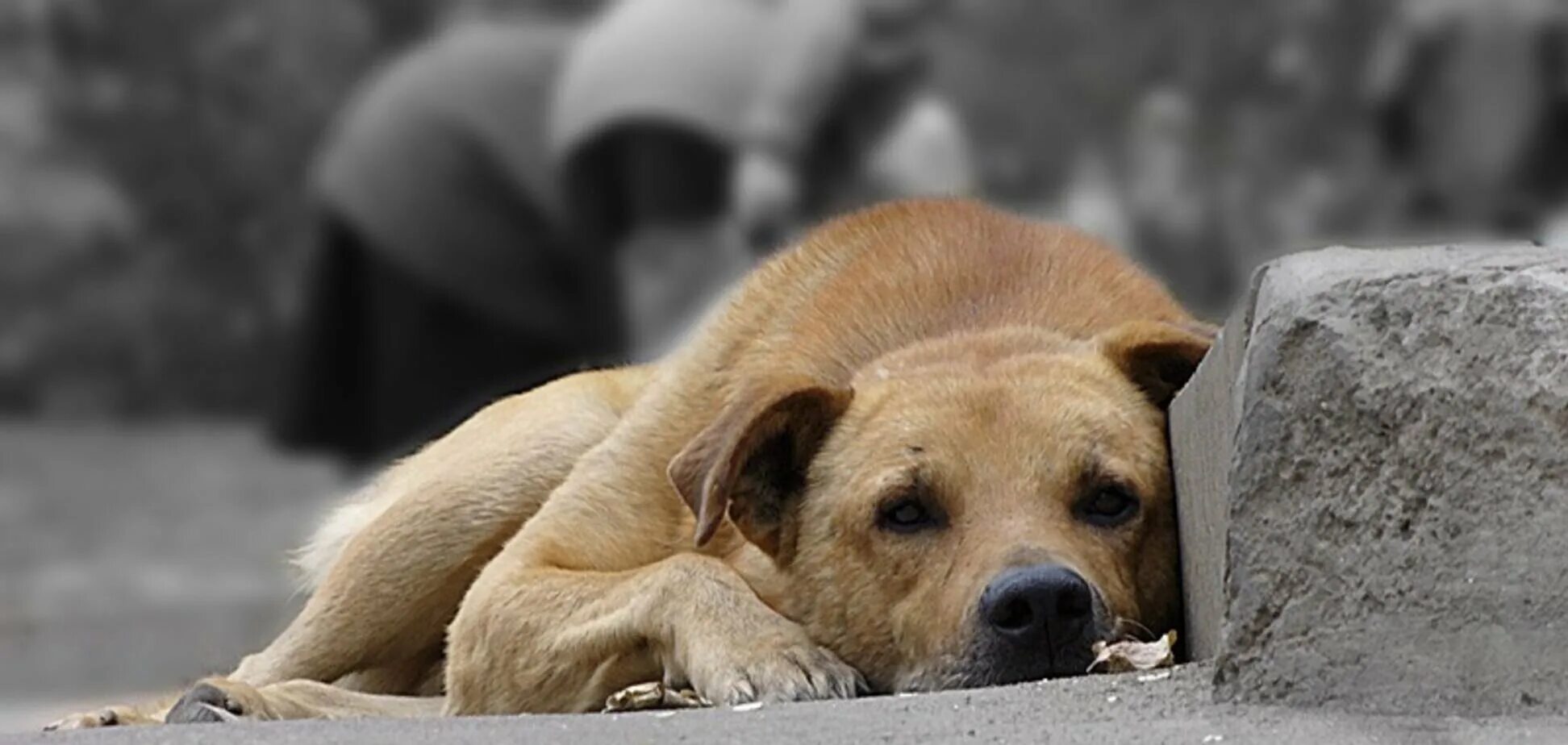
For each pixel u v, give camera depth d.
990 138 27.23
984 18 27.31
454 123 20.45
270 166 45.56
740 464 8.52
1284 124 27.28
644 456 9.52
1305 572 6.57
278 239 45.59
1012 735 6.32
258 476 38.44
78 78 45.12
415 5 44.28
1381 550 6.51
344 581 10.52
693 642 8.44
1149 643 8.09
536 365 20.64
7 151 44.62
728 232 17.89
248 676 10.62
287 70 45.44
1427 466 6.49
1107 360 8.89
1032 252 9.68
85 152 45.28
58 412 44.66
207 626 24.23
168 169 45.34
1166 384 8.92
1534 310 6.48
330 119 45.47
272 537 32.31
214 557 30.84
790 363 9.34
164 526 33.44
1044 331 9.20
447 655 9.65
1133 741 6.15
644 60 18.19
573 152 18.77
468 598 9.45
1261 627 6.61
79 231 44.66
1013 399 8.63
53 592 27.97
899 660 8.47
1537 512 6.39
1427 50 19.73
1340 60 27.19
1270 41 27.86
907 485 8.48
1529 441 6.41
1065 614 7.97
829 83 17.05
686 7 17.98
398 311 21.03
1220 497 7.64
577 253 19.84
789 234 17.19
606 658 8.84
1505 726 6.12
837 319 9.45
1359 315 6.60
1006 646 7.98
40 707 18.38
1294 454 6.61
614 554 9.40
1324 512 6.57
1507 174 19.61
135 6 45.06
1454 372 6.50
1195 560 8.21
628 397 10.66
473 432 10.96
